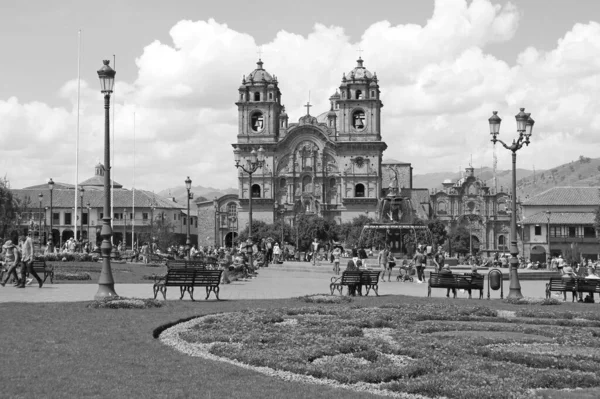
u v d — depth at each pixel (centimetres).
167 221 17975
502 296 4109
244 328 2527
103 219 3369
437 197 19300
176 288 4419
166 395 1502
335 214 18262
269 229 17200
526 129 4109
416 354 2048
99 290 3306
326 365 1883
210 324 2614
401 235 8806
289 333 2422
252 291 4475
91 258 7306
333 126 19925
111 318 2647
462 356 2044
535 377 1752
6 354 1905
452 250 18112
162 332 2438
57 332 2292
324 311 3119
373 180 18075
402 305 3406
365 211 18000
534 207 17125
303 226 17200
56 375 1662
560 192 17275
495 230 18988
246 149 18488
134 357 1906
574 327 2761
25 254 4291
